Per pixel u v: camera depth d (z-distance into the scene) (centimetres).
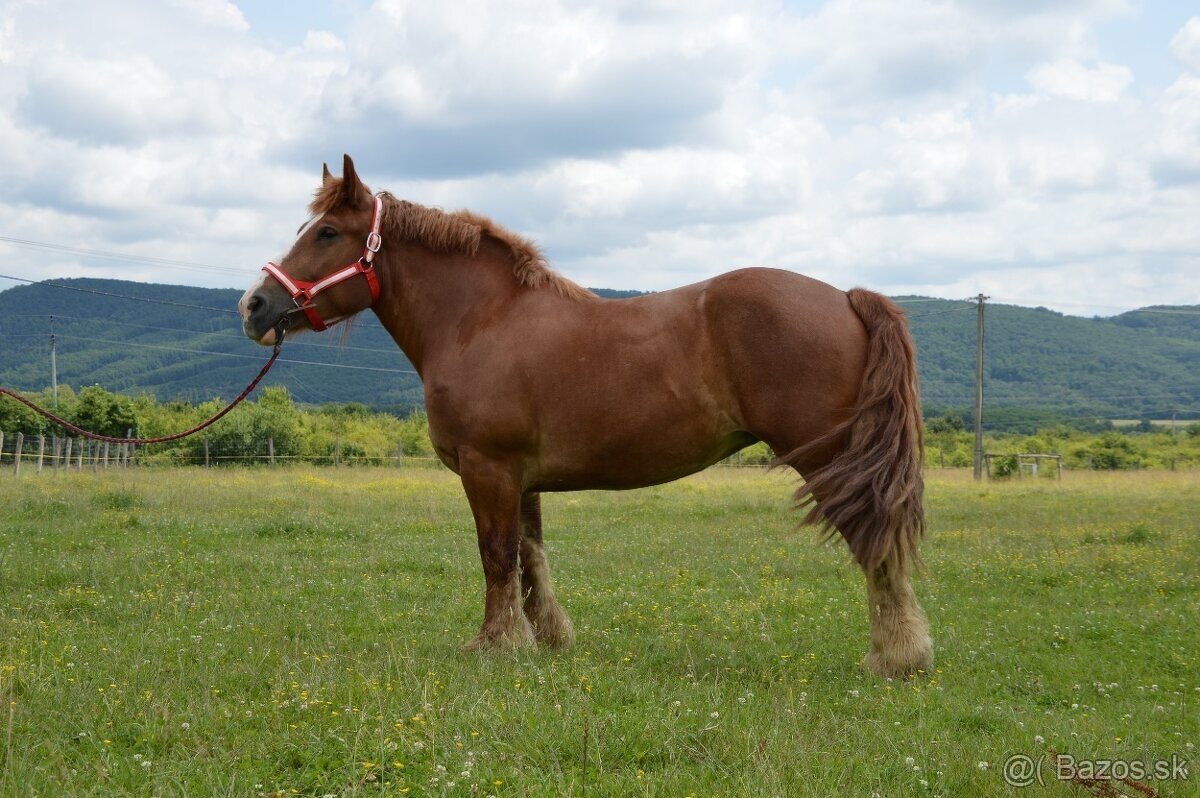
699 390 532
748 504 1811
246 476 2689
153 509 1507
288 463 3488
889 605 522
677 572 966
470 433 570
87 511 1375
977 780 354
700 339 532
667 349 536
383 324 644
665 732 392
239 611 709
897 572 514
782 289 524
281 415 3841
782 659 573
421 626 683
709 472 3222
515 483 573
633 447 545
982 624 700
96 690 450
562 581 919
